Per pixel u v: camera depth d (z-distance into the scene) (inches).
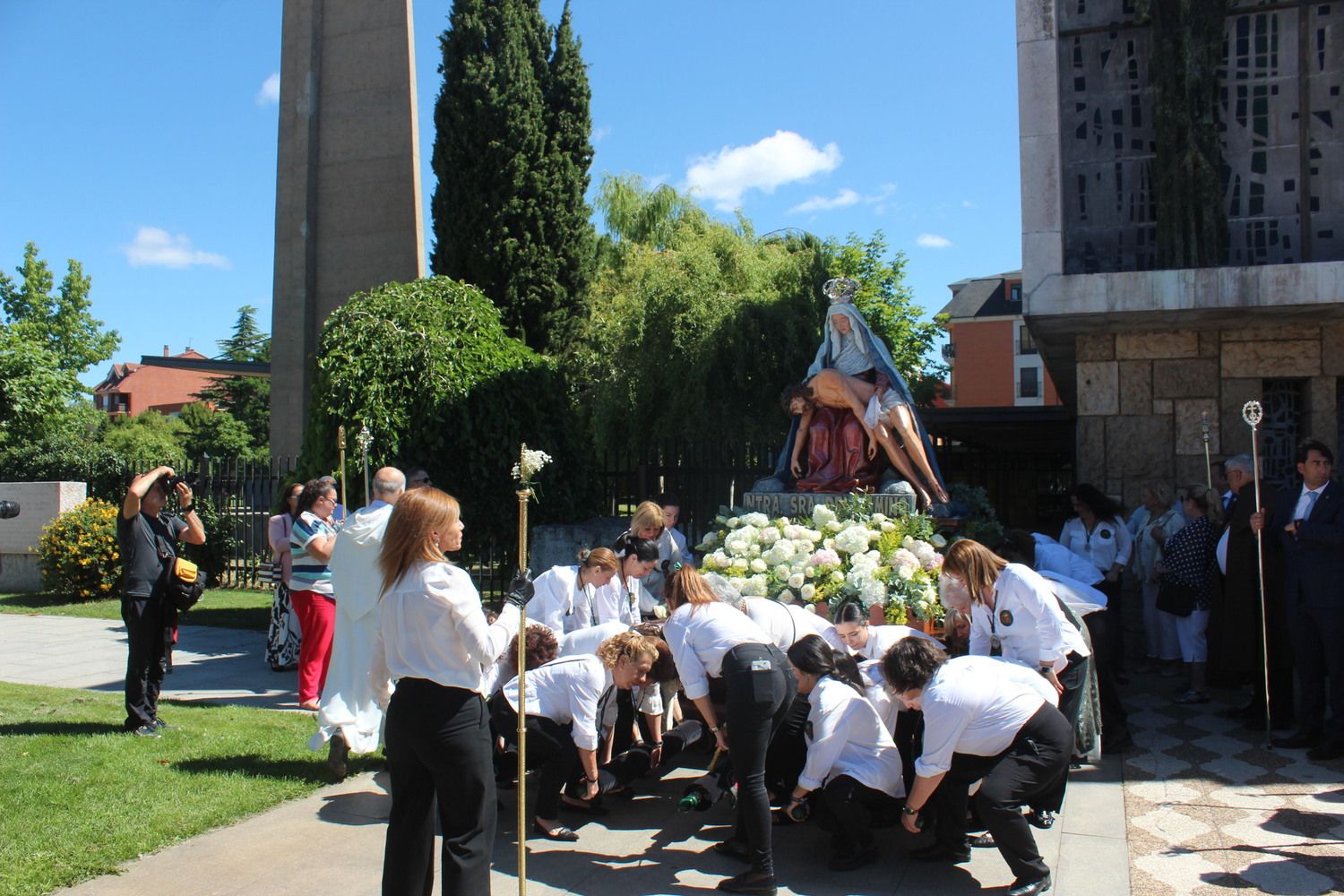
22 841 169.5
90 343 1483.8
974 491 340.2
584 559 235.0
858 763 173.2
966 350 1914.4
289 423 722.2
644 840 184.9
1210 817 188.5
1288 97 339.0
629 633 191.9
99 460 655.1
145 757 220.4
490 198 711.7
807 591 242.7
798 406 312.0
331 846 175.9
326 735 212.1
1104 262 352.2
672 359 674.2
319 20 733.9
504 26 720.3
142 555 240.8
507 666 200.1
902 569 239.9
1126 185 351.9
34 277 1460.4
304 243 723.4
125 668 343.3
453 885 130.2
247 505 607.5
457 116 714.2
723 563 258.1
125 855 167.8
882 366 305.0
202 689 315.9
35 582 585.3
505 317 708.7
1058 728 162.7
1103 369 372.5
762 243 809.5
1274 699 249.6
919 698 167.0
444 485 400.8
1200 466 362.3
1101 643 231.1
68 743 229.3
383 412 386.0
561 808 201.8
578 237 746.8
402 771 134.3
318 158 732.7
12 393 874.1
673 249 774.5
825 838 185.9
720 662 170.4
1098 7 354.3
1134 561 333.1
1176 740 242.1
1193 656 281.4
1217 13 338.0
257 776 211.9
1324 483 227.9
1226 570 261.4
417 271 709.9
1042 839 178.7
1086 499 304.8
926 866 171.8
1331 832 179.8
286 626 347.9
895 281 959.0
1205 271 318.3
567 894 159.6
